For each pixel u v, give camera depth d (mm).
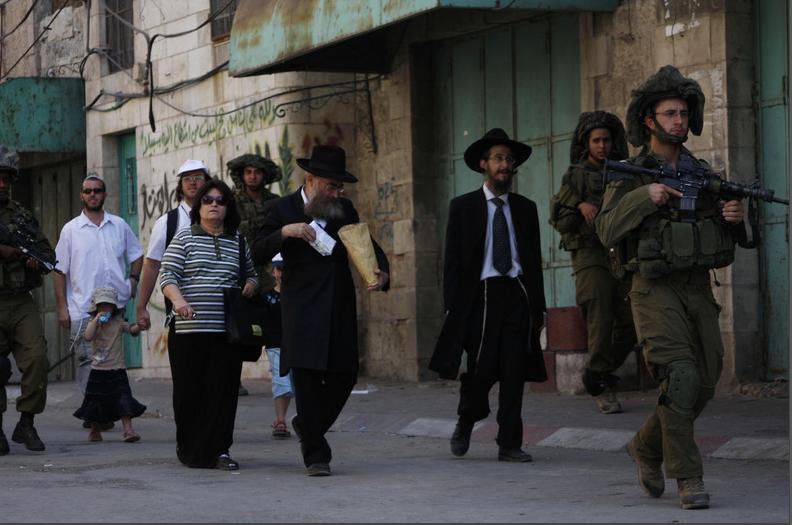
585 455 9648
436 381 16375
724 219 6945
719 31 12305
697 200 6898
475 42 16016
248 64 16281
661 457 7152
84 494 7812
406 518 6699
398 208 16844
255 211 13070
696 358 6906
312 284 8602
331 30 14547
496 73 15719
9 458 10008
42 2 24703
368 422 12477
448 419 11906
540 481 8133
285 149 17625
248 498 7562
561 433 10516
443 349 9141
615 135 11000
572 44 14531
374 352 17391
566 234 11211
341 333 8680
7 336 10461
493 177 9133
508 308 9117
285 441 11445
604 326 11078
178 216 10773
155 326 20859
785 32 12094
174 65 20312
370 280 8555
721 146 12312
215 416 9117
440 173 16656
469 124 16172
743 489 7488
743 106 12352
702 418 10547
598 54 13766
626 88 13414
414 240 16531
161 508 7184
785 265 12156
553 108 14859
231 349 9141
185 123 20047
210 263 9141
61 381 21250
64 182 24578
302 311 8555
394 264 16969
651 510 6766
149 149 21062
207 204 9211
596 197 10922
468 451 10211
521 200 9242
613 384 11484
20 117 22531
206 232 9234
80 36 23328
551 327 13539
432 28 16172
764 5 12312
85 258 12180
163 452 10414
